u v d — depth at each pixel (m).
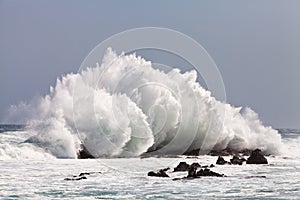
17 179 44.03
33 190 39.44
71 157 60.94
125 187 40.56
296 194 38.50
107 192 38.78
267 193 38.78
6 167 51.72
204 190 39.66
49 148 62.06
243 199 36.84
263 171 50.38
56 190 39.44
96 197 37.16
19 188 40.09
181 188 40.31
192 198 36.97
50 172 48.28
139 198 36.88
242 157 64.94
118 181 43.16
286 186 41.56
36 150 61.91
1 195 37.62
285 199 36.91
